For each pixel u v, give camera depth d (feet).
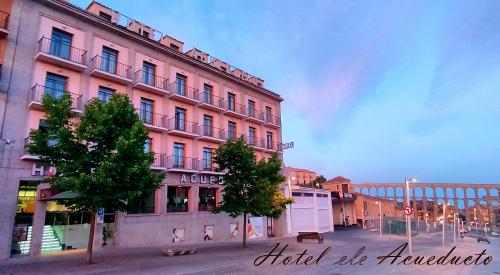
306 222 129.70
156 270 42.11
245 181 72.84
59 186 44.73
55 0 65.87
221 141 98.12
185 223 84.94
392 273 43.65
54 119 46.06
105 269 42.65
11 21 60.44
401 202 354.33
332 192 168.14
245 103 112.98
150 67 84.84
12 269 42.93
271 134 123.75
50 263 47.88
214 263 48.91
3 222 54.65
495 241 159.63
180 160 88.53
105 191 45.44
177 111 90.33
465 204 338.13
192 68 95.45
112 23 75.41
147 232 75.77
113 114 48.06
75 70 68.59
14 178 56.90
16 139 58.08
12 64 59.36
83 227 65.67
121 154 45.44
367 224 172.76
